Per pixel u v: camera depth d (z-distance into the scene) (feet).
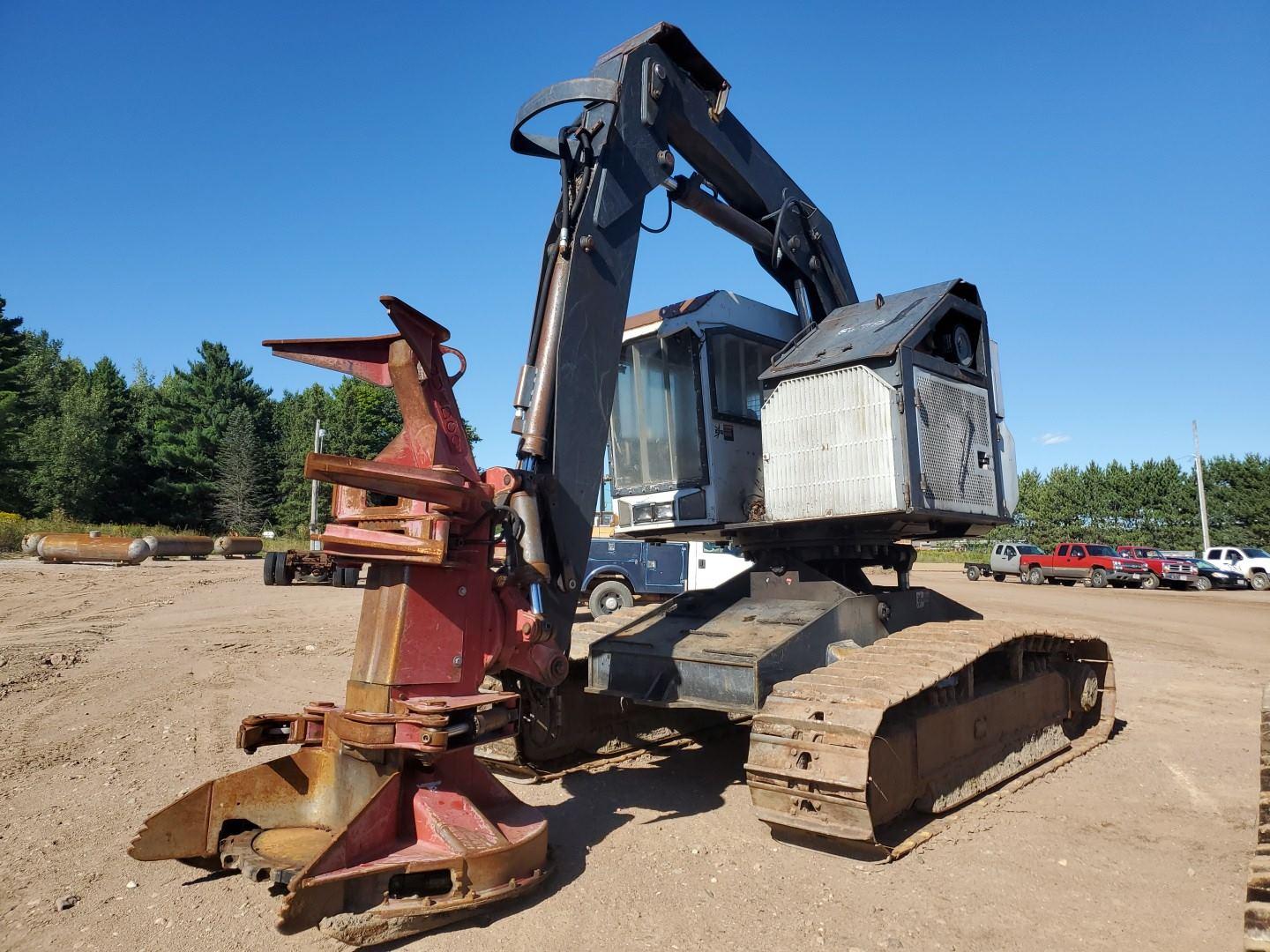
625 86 16.65
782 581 20.35
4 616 50.26
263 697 27.84
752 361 21.98
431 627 12.80
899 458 17.37
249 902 12.49
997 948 11.14
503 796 13.75
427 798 12.27
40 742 21.97
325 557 13.60
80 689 29.14
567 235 15.49
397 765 12.25
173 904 12.39
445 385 13.53
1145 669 36.70
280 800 13.30
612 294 16.11
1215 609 69.87
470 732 12.61
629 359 21.91
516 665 14.19
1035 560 109.40
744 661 15.44
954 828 15.92
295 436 210.79
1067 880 13.48
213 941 11.28
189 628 46.26
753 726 14.39
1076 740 22.86
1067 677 22.79
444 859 11.40
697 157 20.17
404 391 13.08
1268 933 8.12
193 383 216.33
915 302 19.66
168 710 25.90
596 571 53.36
